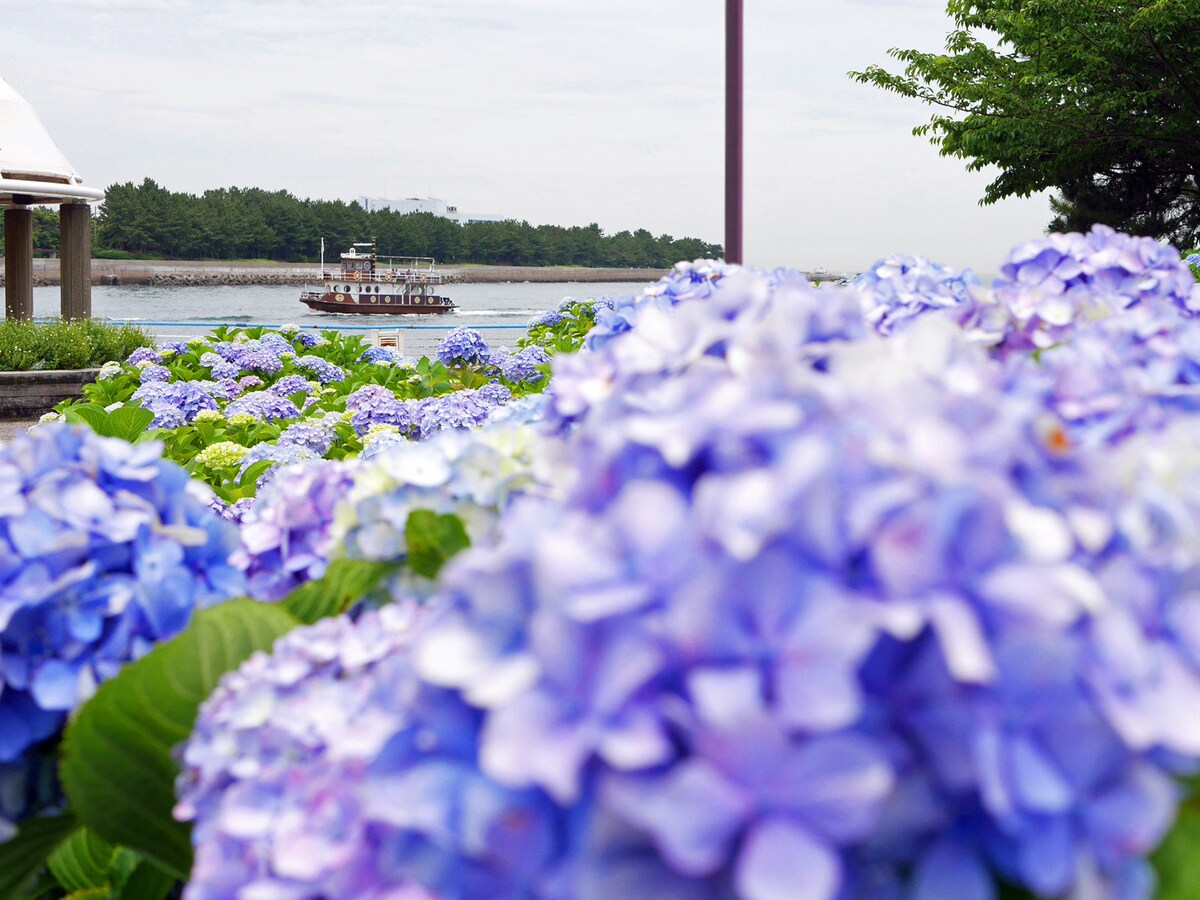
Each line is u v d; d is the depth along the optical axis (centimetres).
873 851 60
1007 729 59
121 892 129
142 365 766
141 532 118
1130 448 83
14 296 1527
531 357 603
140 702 108
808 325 97
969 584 61
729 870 57
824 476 61
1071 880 60
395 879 67
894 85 2577
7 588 107
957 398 73
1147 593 68
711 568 59
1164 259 145
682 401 83
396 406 473
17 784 116
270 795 88
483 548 71
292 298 6450
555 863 59
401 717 74
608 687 56
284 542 134
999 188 2633
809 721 56
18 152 1468
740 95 666
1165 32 2198
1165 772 65
